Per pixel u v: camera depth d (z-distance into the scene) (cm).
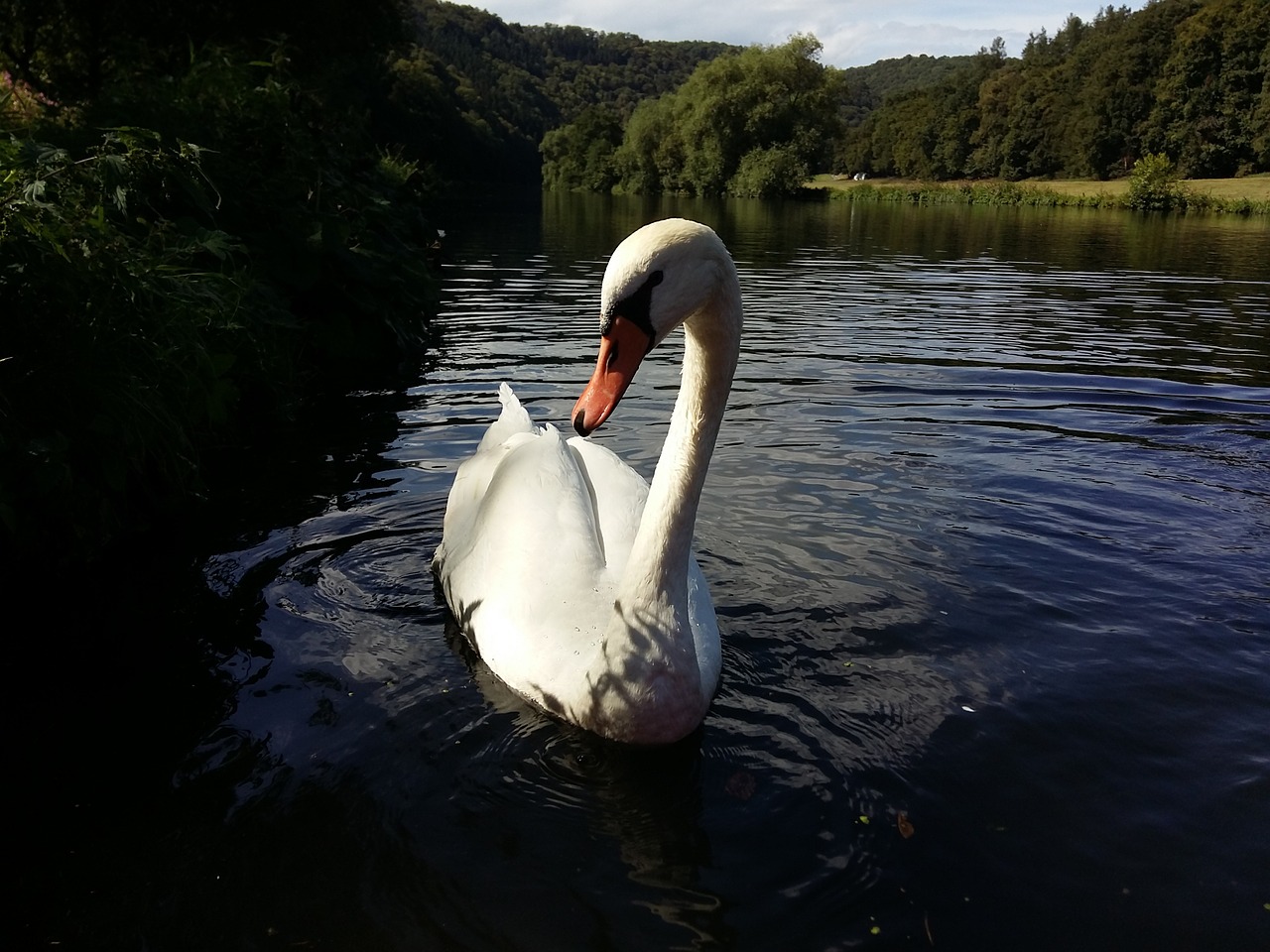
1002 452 740
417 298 1195
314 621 459
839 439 768
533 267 2094
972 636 456
